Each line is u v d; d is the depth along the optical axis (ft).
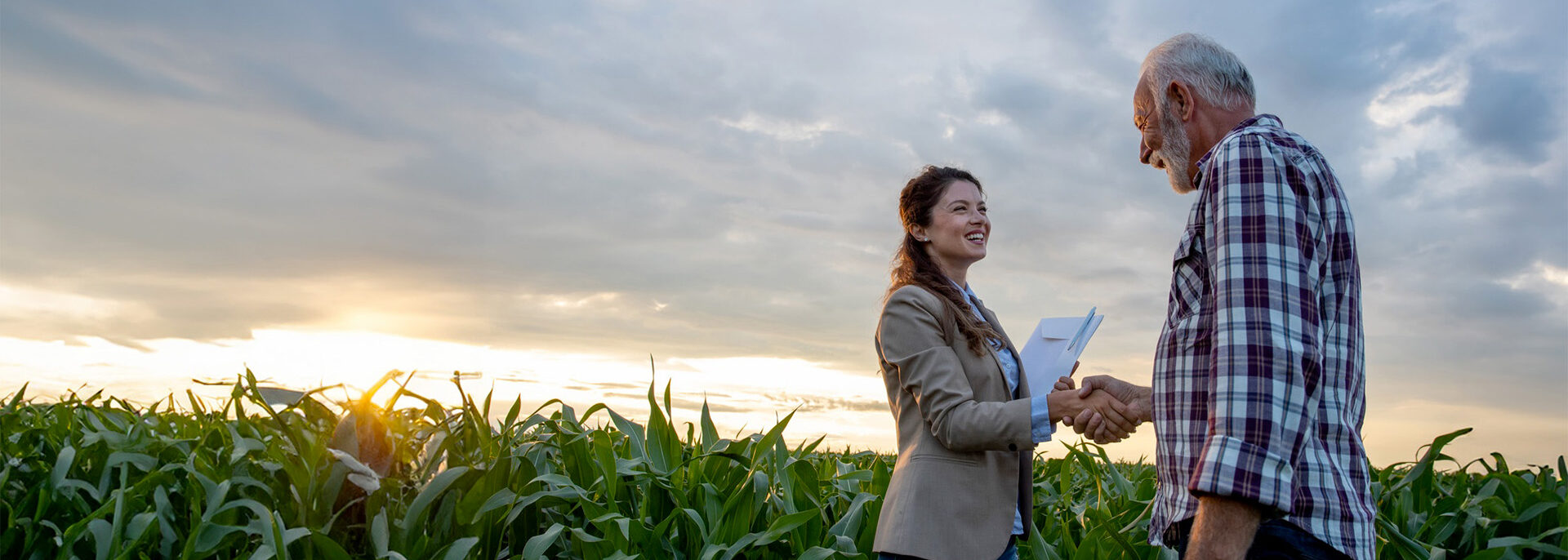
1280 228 4.31
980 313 7.66
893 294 6.98
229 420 8.22
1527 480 11.02
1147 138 5.75
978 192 7.61
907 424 6.93
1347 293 4.66
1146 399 6.03
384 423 6.66
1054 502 10.80
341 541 6.37
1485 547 9.12
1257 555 4.42
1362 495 4.55
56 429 8.59
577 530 6.75
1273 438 4.04
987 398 6.75
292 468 6.41
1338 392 4.58
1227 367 4.20
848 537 7.80
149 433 8.50
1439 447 9.46
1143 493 11.34
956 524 6.32
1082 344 7.11
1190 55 5.35
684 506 7.62
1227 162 4.58
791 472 8.77
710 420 8.92
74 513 7.07
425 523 6.61
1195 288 4.91
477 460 7.23
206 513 6.02
